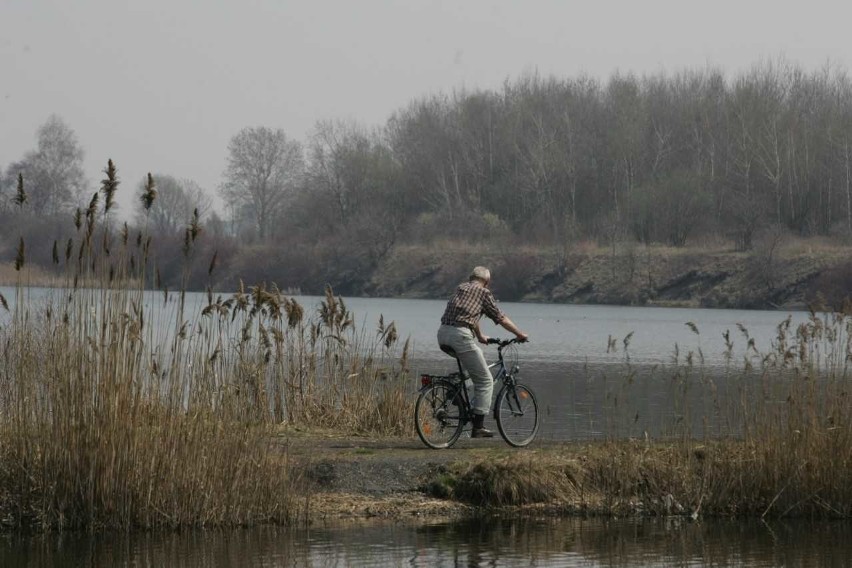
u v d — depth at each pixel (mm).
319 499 37719
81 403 34031
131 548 32250
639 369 87938
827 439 38531
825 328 43219
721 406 58594
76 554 31516
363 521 36125
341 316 51219
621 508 37750
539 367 90250
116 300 34500
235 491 35281
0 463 34375
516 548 33188
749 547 33781
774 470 38375
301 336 50281
